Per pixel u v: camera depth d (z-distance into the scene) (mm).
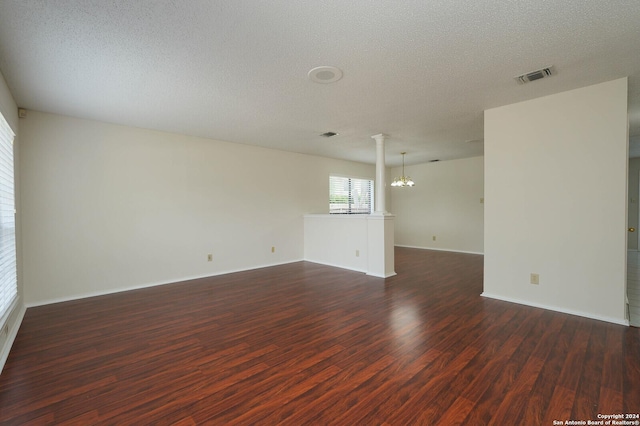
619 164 2820
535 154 3277
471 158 7074
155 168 4426
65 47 2146
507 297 3527
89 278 3875
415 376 1995
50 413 1663
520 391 1820
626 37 2084
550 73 2648
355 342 2512
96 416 1639
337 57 2338
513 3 1729
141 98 3146
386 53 2285
